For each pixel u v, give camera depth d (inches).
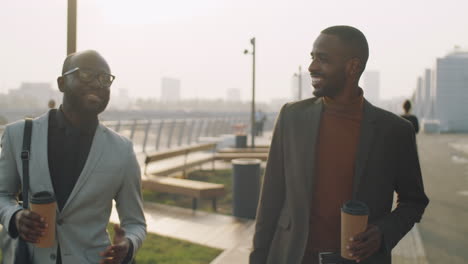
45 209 58.6
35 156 66.6
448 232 233.9
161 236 215.5
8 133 68.9
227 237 216.8
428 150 713.0
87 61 66.2
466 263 184.9
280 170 77.4
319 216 71.6
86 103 66.6
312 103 76.5
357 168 69.6
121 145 72.9
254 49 584.1
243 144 612.7
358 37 68.9
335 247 70.5
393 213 70.5
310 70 71.5
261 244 77.0
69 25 157.9
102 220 70.7
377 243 62.2
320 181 72.1
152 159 318.3
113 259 63.1
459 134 1258.6
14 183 69.3
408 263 181.8
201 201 305.7
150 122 634.2
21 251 65.5
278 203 77.2
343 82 70.0
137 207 75.2
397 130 71.7
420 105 1850.4
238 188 258.4
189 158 443.8
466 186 370.6
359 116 72.6
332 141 72.6
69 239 66.6
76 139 68.9
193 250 192.9
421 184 74.0
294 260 71.3
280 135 77.3
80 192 66.9
